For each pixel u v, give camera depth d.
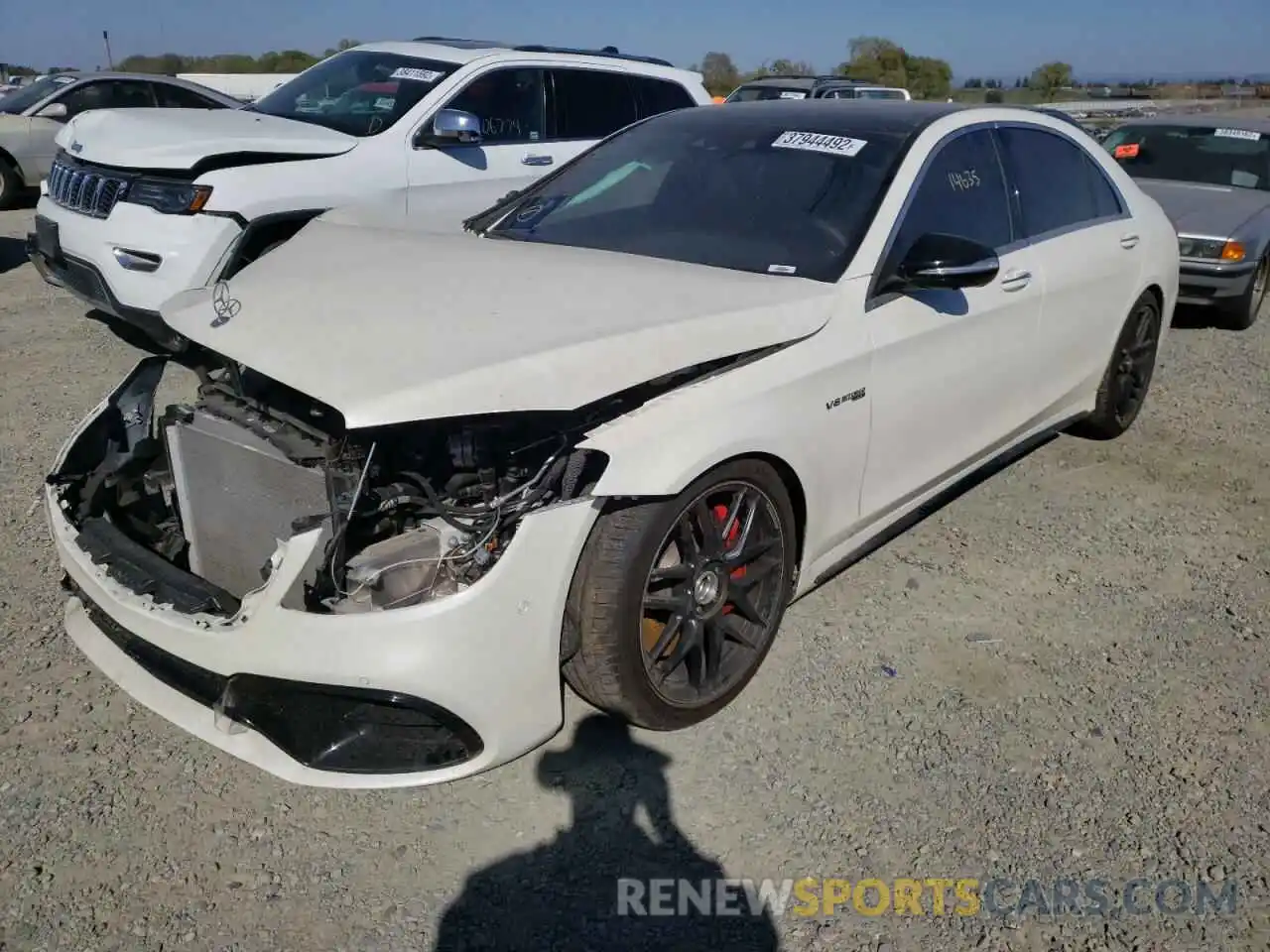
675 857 2.55
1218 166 8.91
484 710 2.46
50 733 2.92
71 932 2.29
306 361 2.54
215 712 2.55
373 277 3.05
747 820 2.67
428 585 2.48
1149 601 3.79
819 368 3.04
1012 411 4.12
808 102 4.21
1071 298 4.30
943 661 3.36
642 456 2.59
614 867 2.52
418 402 2.35
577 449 2.55
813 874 2.51
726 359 2.89
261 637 2.40
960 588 3.82
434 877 2.47
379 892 2.43
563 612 2.56
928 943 2.33
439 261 3.21
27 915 2.33
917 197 3.55
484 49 7.23
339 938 2.30
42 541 3.97
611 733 2.97
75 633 2.96
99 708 3.03
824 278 3.25
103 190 5.79
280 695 2.45
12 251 9.58
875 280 3.30
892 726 3.03
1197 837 2.64
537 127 7.22
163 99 12.82
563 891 2.45
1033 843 2.61
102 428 3.15
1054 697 3.19
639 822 2.65
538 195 4.11
